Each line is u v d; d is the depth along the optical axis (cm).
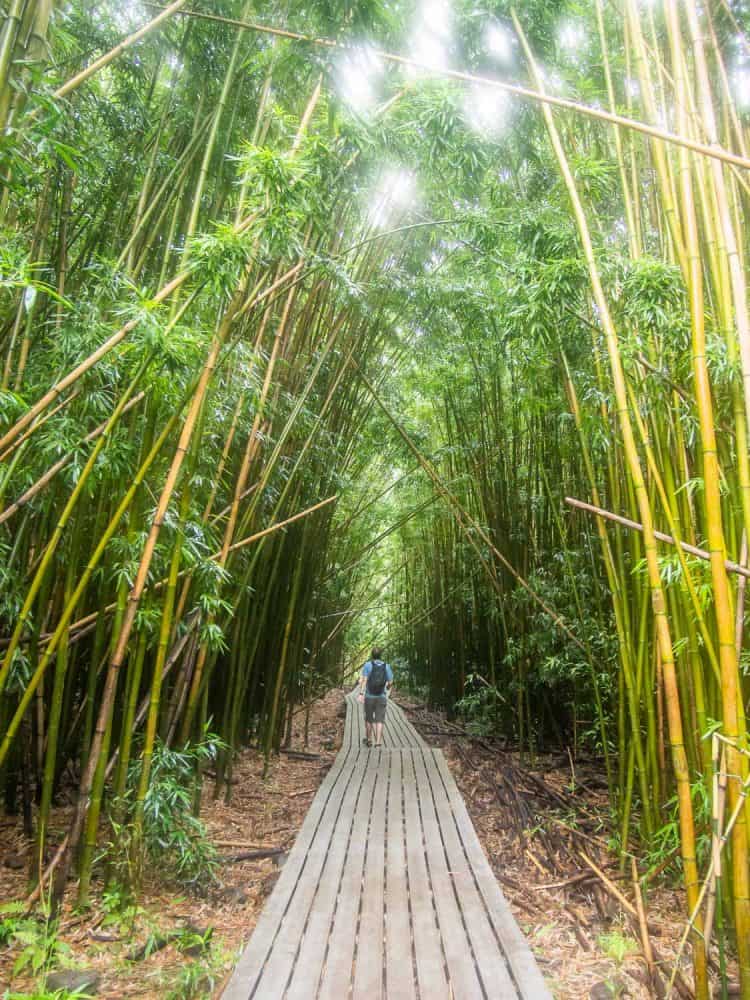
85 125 347
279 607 593
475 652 823
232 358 318
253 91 389
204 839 310
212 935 257
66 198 330
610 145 418
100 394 272
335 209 457
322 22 267
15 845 325
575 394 386
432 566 1024
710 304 299
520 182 473
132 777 297
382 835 354
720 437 284
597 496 375
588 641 478
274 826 405
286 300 413
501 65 359
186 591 332
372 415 719
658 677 340
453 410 684
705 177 258
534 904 307
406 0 346
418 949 225
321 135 364
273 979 202
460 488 754
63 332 258
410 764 558
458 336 617
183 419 328
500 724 759
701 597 267
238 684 468
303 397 452
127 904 262
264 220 272
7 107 202
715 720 273
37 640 295
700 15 348
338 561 986
